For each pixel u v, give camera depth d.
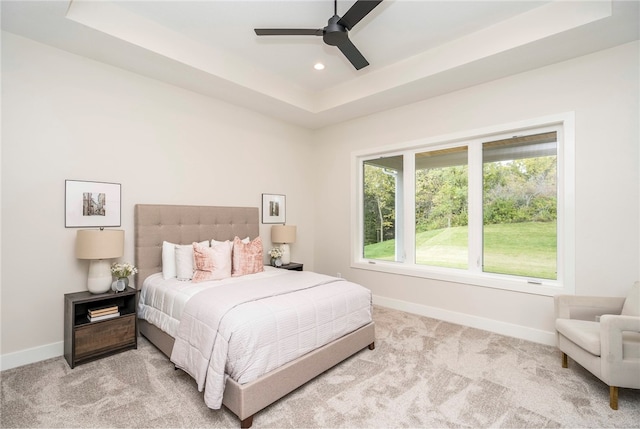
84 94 2.77
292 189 4.70
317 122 4.63
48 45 2.57
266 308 2.05
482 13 2.50
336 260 4.70
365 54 3.13
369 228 4.46
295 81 3.80
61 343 2.62
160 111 3.27
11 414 1.82
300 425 1.76
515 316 3.08
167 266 2.99
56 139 2.61
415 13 2.48
